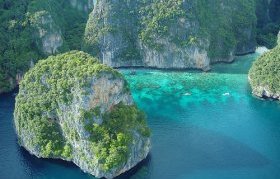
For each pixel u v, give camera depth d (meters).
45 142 141.88
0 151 149.12
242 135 160.62
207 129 164.50
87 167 134.50
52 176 136.12
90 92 134.00
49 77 145.25
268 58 197.00
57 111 141.25
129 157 136.00
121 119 138.25
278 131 163.75
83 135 134.00
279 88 186.38
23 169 139.88
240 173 138.12
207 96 192.62
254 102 186.88
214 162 143.62
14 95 195.88
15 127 156.88
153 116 175.88
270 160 145.00
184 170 139.25
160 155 146.75
